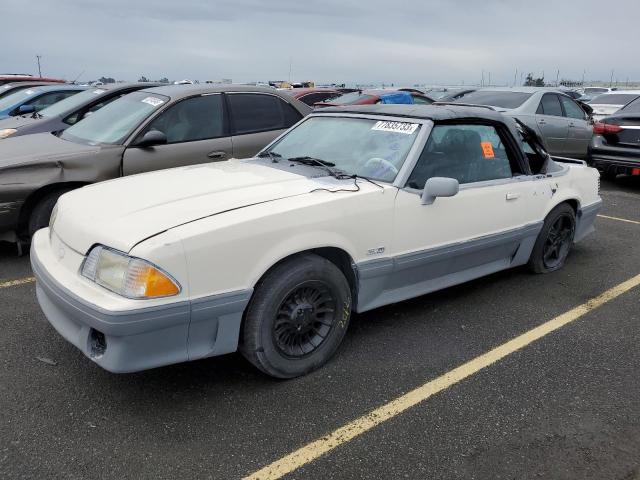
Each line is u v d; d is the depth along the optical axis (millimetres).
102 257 2701
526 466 2564
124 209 2979
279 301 3018
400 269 3600
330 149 4074
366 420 2861
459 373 3348
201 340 2818
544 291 4684
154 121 5570
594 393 3180
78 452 2557
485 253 4250
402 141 3816
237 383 3166
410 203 3561
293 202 3098
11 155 5121
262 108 6332
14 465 2459
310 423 2824
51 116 7285
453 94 14484
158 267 2580
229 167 3891
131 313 2525
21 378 3154
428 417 2904
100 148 5297
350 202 3273
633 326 4066
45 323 3852
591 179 5332
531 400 3090
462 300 4453
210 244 2713
